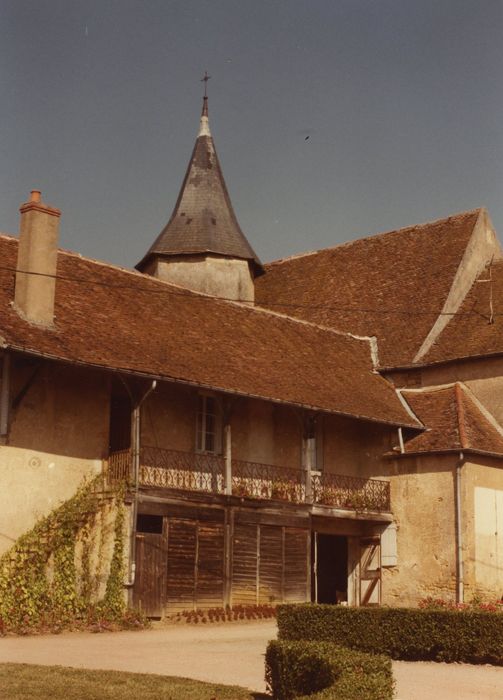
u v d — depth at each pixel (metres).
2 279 21.72
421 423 28.27
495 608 20.22
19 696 11.07
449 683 13.64
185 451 23.91
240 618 22.25
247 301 36.25
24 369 20.89
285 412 27.22
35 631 18.09
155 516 22.05
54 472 21.08
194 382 21.77
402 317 32.22
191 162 37.72
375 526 28.00
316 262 37.25
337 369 28.81
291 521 24.89
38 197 21.58
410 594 26.92
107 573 20.64
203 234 36.06
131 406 22.83
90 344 20.98
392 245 35.53
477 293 32.25
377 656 11.50
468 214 34.41
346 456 28.62
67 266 24.59
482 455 27.12
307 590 25.00
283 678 11.70
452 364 29.66
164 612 21.38
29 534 19.84
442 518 26.72
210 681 13.05
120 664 14.14
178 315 25.80
